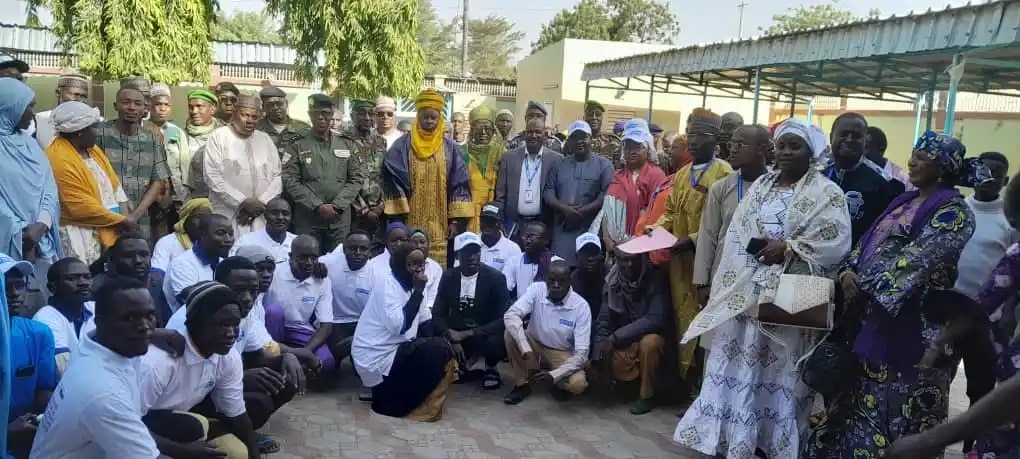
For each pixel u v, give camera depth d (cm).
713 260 475
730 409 411
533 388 567
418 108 631
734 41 946
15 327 328
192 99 677
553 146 894
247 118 595
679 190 526
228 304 343
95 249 507
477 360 582
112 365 279
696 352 524
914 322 336
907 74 1052
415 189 631
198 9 1084
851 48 713
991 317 408
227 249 462
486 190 681
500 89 2553
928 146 337
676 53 1129
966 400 540
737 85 1430
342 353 545
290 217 557
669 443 465
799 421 400
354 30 1141
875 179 409
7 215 421
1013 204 280
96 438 273
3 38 1742
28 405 336
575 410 521
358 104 660
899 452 178
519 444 456
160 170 598
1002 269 364
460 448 446
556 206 630
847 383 348
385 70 1171
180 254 500
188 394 354
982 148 1677
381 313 496
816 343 396
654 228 520
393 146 636
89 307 393
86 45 1020
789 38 818
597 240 559
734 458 397
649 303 528
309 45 1179
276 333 516
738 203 455
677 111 1991
